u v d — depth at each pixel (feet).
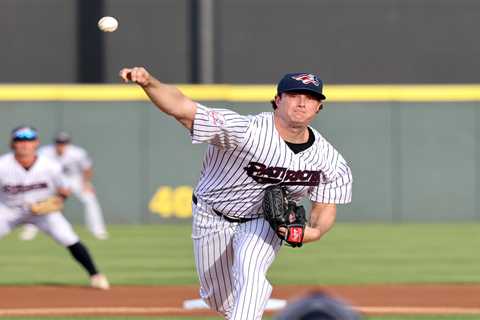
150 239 192.34
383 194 230.68
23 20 236.02
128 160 225.15
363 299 110.52
